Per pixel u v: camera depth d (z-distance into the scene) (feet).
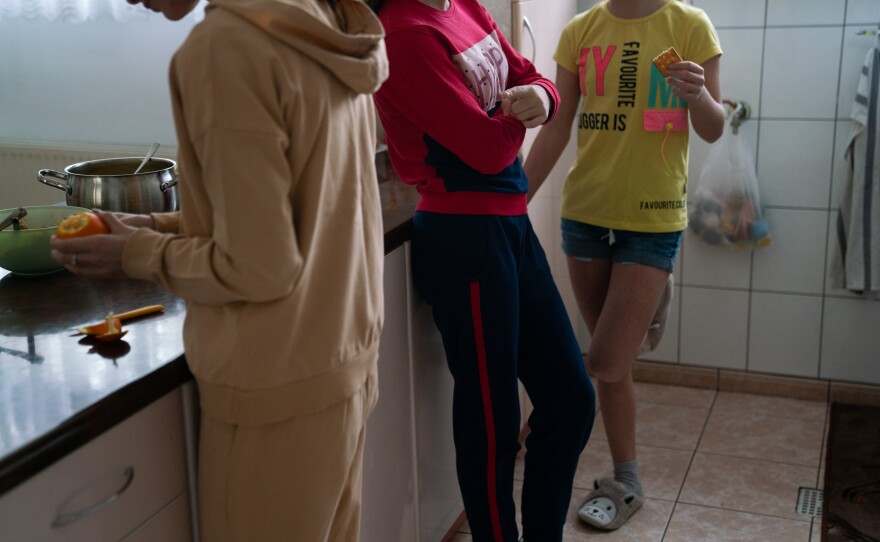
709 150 9.96
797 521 8.00
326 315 4.20
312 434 4.24
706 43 6.98
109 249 4.12
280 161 3.74
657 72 7.02
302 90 3.81
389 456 6.41
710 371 10.63
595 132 7.34
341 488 4.48
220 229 3.79
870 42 9.16
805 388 10.29
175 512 4.36
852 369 10.12
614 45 7.17
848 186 9.42
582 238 7.55
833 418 9.85
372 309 4.60
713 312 10.47
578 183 7.51
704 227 9.96
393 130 5.97
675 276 10.50
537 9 8.64
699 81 6.68
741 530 7.91
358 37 4.03
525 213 6.39
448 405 7.47
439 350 7.13
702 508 8.27
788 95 9.57
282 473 4.21
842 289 9.86
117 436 3.91
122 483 3.97
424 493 7.13
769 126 9.73
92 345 4.38
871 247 9.37
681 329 10.66
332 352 4.24
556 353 6.52
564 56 7.52
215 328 4.09
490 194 5.99
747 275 10.21
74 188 5.76
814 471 8.80
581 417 6.62
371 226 4.61
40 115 11.42
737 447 9.33
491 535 6.63
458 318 6.16
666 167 7.15
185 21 10.66
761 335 10.36
